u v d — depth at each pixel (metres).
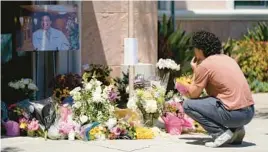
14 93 10.77
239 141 8.94
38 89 11.50
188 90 8.72
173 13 18.52
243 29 20.67
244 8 20.80
